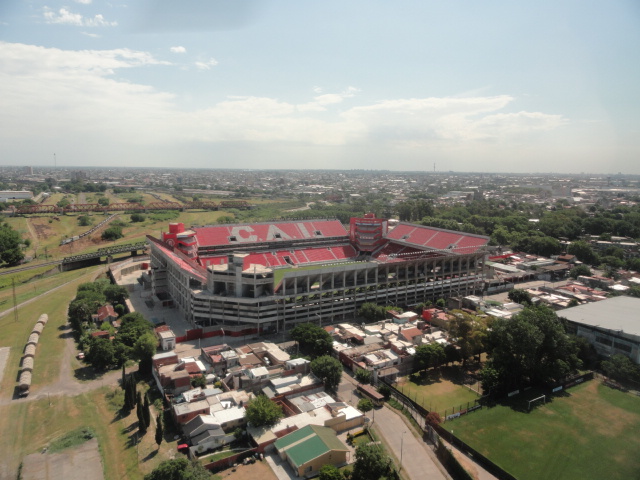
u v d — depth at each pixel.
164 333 153.62
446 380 136.38
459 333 142.50
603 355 144.62
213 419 105.94
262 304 170.88
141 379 132.88
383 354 144.12
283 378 125.75
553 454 98.00
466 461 96.69
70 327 175.12
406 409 118.44
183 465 85.31
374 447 92.81
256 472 92.88
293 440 99.00
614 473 91.81
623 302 175.62
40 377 133.00
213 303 173.00
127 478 89.69
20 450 98.88
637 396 124.69
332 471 88.25
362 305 186.25
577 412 116.00
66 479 89.50
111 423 109.75
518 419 112.44
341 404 115.44
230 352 141.62
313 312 182.00
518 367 128.00
